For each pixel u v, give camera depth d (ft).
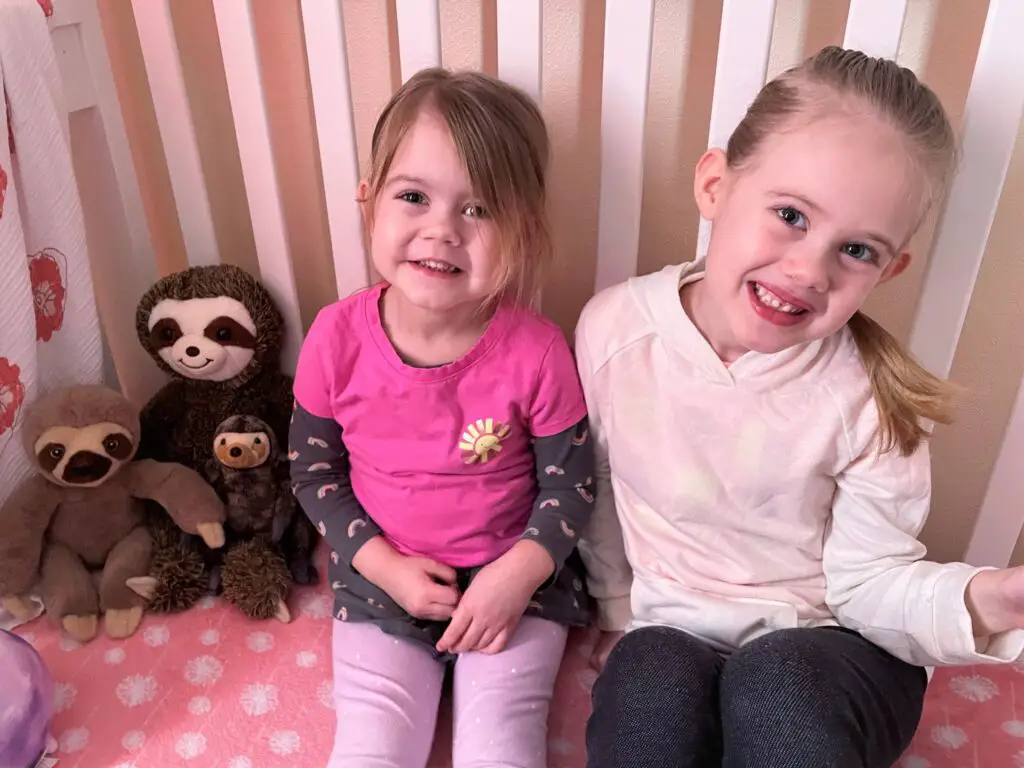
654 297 2.76
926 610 2.36
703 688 2.40
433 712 2.85
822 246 2.21
